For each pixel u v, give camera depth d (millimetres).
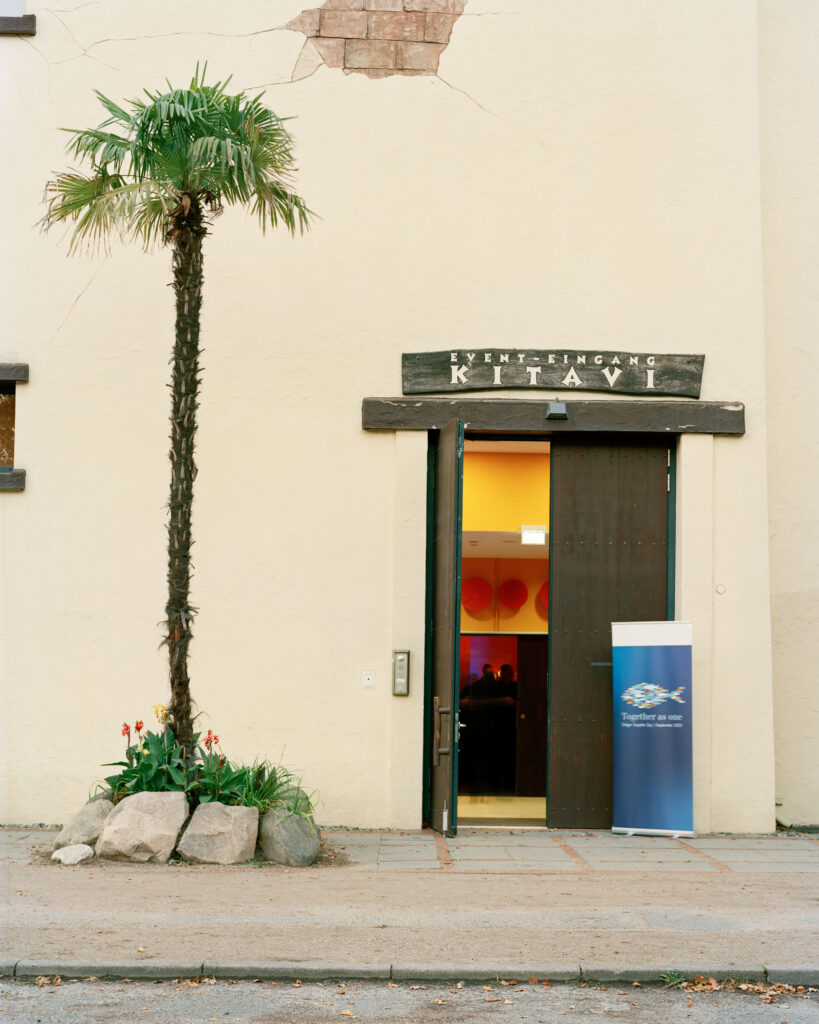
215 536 10820
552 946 6355
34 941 6277
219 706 10664
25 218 11117
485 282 11086
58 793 10594
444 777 10250
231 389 10961
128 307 11047
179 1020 5215
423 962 6020
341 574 10805
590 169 11219
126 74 11242
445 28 11352
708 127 11281
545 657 12812
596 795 10867
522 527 11938
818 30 11852
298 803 9289
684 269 11141
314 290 11078
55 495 10859
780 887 8062
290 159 9523
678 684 10422
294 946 6281
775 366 11516
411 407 10914
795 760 11180
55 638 10734
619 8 11375
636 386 10992
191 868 8445
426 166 11203
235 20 11305
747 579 10867
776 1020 5344
